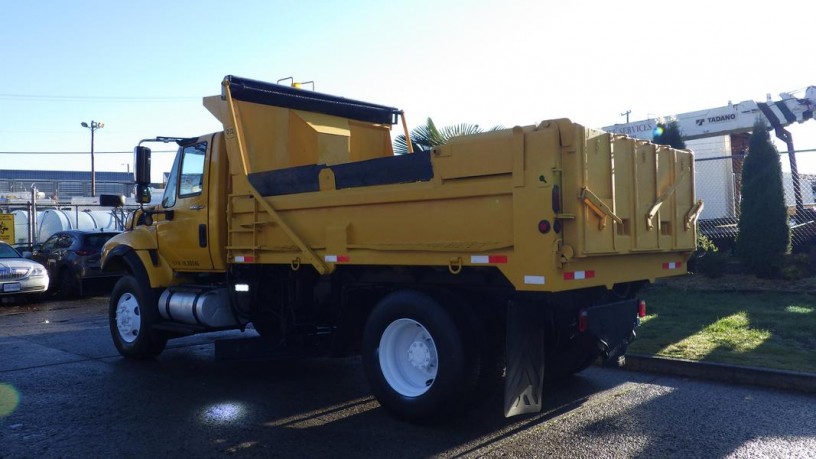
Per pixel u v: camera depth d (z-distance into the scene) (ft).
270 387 23.21
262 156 24.25
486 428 18.01
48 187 198.29
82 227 83.05
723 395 20.77
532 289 15.80
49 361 28.27
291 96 25.17
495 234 16.56
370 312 20.71
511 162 16.17
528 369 17.47
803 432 17.11
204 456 16.17
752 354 23.98
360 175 19.45
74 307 49.90
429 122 41.37
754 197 40.11
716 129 56.75
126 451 16.57
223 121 24.14
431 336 17.84
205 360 28.37
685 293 37.45
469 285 17.93
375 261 19.04
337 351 21.57
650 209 18.94
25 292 50.26
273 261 22.31
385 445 16.79
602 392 21.48
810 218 48.62
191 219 26.08
